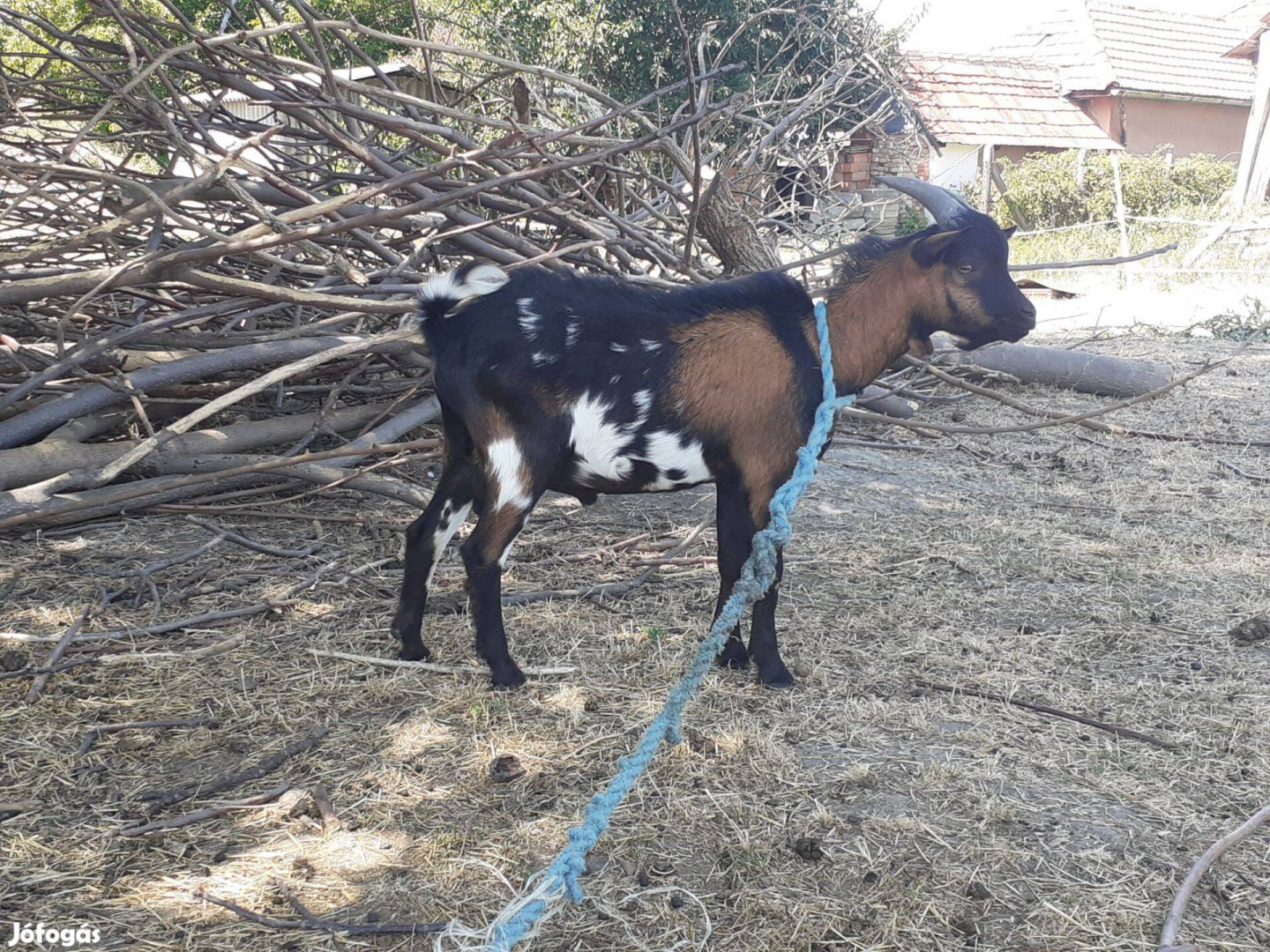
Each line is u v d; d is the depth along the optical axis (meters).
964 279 3.96
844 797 3.35
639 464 3.84
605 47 15.78
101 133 6.26
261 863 2.96
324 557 5.14
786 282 3.94
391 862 2.97
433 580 4.93
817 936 2.74
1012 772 3.53
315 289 5.97
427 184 5.84
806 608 4.80
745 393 3.80
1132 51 28.83
